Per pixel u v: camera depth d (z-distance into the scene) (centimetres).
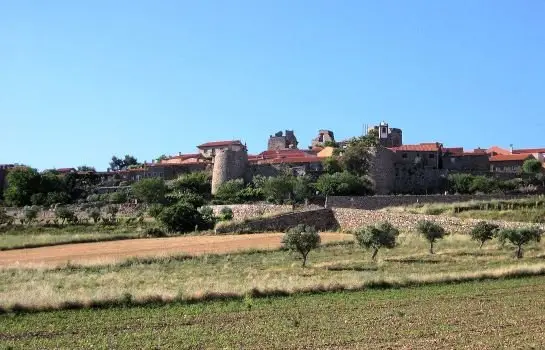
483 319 3297
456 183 13862
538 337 2888
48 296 3669
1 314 3394
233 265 6072
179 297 3800
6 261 6694
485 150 19062
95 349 2666
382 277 4641
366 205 11356
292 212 10206
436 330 3030
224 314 3438
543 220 8431
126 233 9794
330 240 7819
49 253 7494
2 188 18725
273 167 15800
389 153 14412
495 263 5628
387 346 2711
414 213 9475
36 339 2859
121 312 3484
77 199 16675
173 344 2761
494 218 8750
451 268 5366
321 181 13625
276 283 4347
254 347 2702
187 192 15125
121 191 16438
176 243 8244
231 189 14212
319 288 4228
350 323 3200
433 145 16362
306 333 2969
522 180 14062
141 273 5494
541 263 5391
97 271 5791
